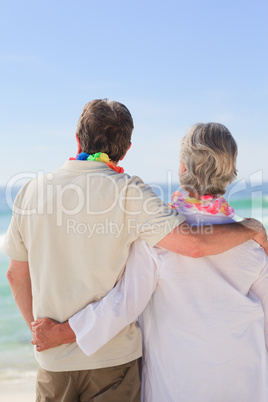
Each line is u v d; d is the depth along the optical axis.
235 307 1.67
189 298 1.66
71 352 1.62
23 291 1.81
